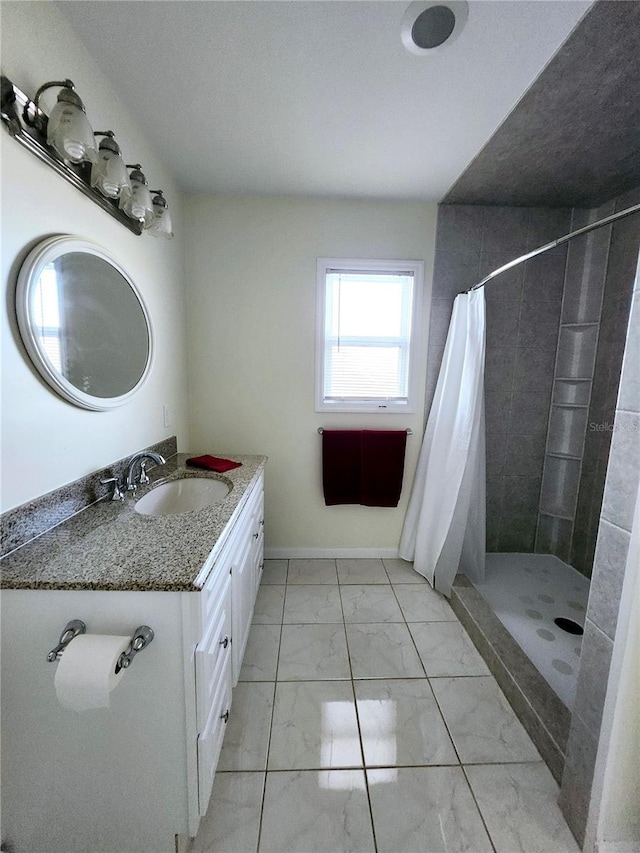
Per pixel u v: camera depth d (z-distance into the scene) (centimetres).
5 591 80
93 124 118
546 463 233
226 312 218
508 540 241
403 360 228
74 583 79
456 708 135
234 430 229
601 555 91
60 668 71
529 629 174
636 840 91
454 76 122
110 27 106
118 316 132
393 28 105
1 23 82
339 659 157
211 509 121
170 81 126
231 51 113
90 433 120
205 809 93
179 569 84
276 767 113
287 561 239
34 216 92
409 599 200
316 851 94
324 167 179
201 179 191
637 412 81
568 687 139
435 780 111
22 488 92
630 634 82
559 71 119
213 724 98
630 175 178
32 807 88
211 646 94
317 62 117
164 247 180
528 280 217
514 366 223
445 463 208
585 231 130
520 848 96
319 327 220
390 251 214
